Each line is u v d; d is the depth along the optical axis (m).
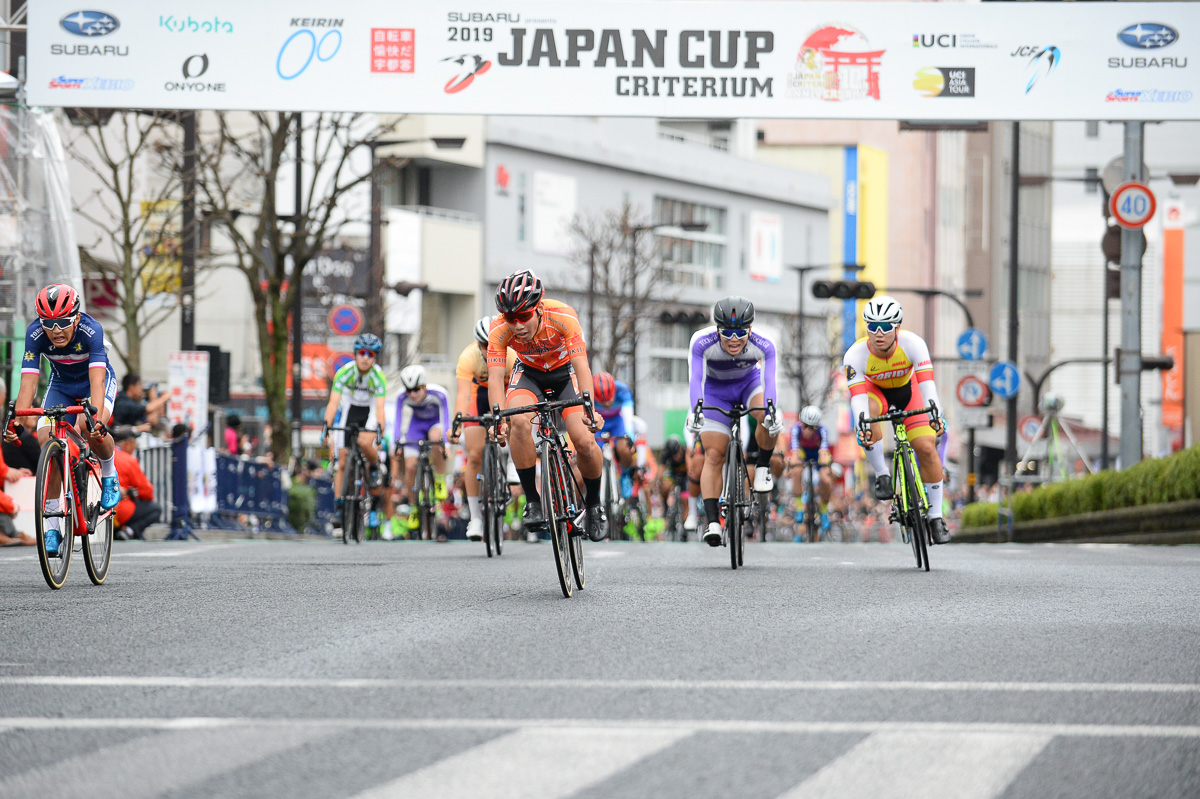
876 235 134.12
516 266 92.31
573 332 14.73
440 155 87.25
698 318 80.88
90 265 47.75
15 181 31.19
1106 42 30.72
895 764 7.08
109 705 8.55
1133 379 37.19
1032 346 151.75
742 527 19.41
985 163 150.12
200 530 34.00
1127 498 33.22
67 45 30.66
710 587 15.58
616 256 97.25
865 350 19.59
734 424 19.45
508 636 11.27
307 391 77.44
